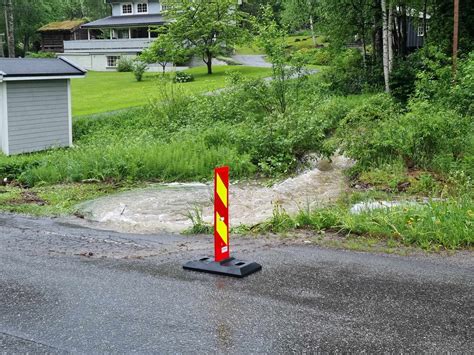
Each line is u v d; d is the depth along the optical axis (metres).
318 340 4.59
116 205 10.69
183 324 4.94
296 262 6.67
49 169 13.45
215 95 21.58
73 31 66.81
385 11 23.44
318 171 13.52
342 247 7.30
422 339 4.60
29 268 6.64
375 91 24.83
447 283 5.88
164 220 9.60
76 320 5.07
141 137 17.33
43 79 17.98
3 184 13.21
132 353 4.42
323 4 26.84
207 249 7.44
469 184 10.78
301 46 52.59
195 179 13.39
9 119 17.38
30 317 5.16
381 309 5.21
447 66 17.78
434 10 25.80
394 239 7.58
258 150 14.70
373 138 13.33
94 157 14.11
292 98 18.55
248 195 11.59
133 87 35.31
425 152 12.56
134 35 57.34
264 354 4.37
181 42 40.03
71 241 7.96
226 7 39.56
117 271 6.47
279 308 5.26
